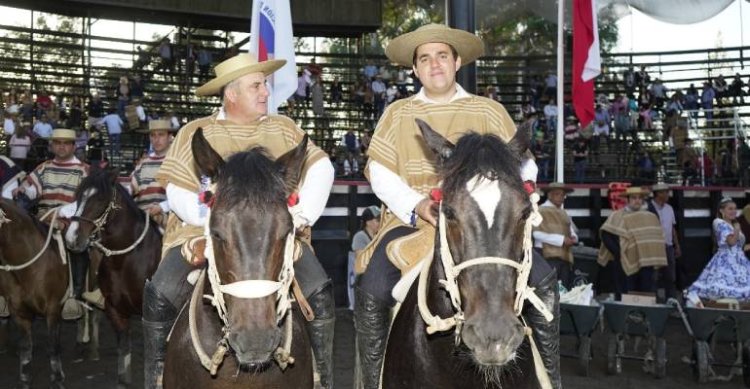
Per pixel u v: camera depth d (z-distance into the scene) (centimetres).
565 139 2122
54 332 751
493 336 280
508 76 2864
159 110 2373
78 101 2167
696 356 816
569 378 825
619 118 2267
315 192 393
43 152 1742
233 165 317
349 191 1325
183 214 385
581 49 1067
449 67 402
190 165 393
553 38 3338
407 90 2522
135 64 2497
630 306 800
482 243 290
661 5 1833
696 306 818
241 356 300
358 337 394
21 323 754
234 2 2430
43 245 744
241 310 302
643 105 2492
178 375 358
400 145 401
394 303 391
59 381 752
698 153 2039
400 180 390
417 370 350
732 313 765
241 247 304
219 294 320
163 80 2477
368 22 2577
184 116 2425
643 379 823
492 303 285
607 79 2934
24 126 1759
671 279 1236
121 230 736
